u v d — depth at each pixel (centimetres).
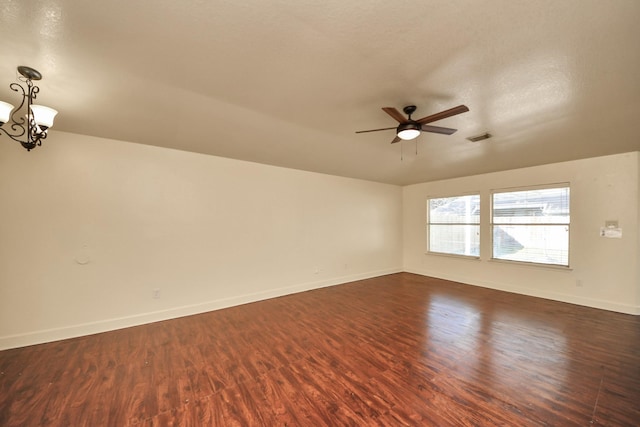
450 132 261
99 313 325
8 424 175
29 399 199
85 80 200
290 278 495
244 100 234
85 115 264
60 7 132
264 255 463
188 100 234
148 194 360
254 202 454
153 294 360
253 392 209
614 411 185
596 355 262
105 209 331
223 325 345
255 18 141
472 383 219
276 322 355
